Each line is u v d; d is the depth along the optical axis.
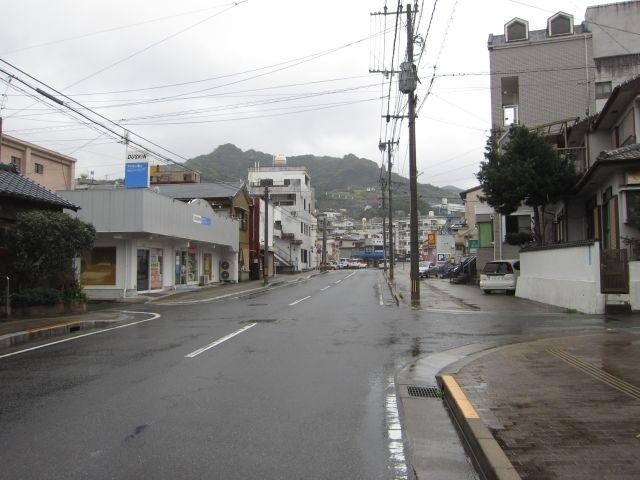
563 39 32.75
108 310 20.20
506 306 19.09
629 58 32.09
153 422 5.85
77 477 4.39
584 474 4.05
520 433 5.02
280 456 4.86
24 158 34.59
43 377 8.20
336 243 129.88
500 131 31.41
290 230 69.38
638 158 16.56
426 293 26.39
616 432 5.00
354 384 7.63
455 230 70.75
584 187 20.88
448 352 10.24
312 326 14.09
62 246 16.69
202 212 32.84
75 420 5.94
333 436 5.41
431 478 4.39
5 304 16.30
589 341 10.55
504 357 8.95
